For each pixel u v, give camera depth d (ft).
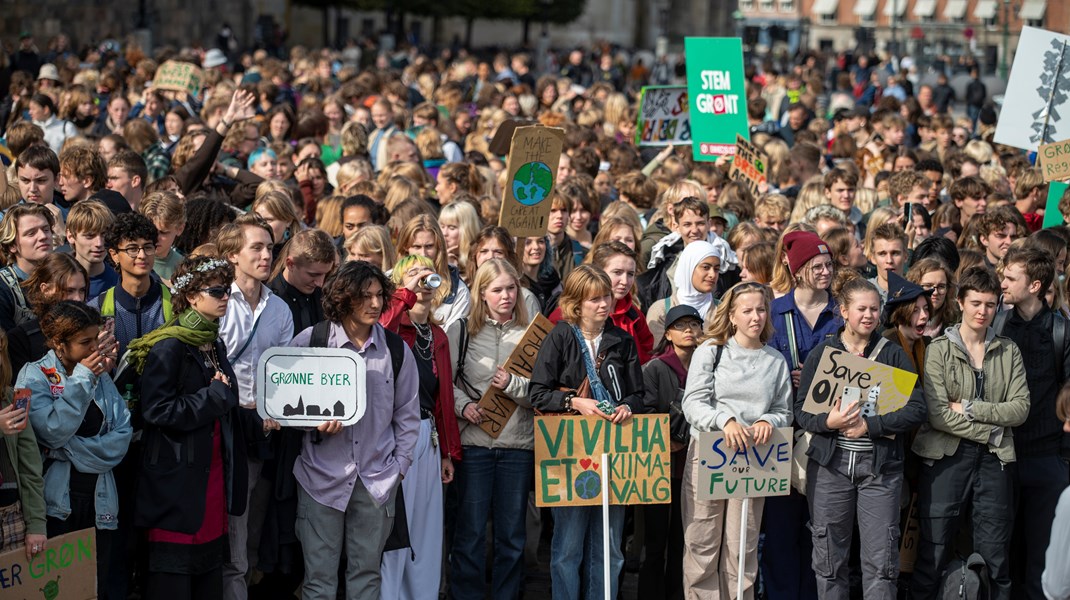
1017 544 35.94
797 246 34.53
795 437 33.40
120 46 159.53
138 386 28.91
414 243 35.22
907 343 34.24
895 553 32.07
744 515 31.71
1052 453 34.88
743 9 367.04
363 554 30.45
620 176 54.24
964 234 45.57
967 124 96.12
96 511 28.25
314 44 295.89
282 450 30.66
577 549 32.53
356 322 29.99
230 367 29.76
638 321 35.70
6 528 26.11
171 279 29.14
